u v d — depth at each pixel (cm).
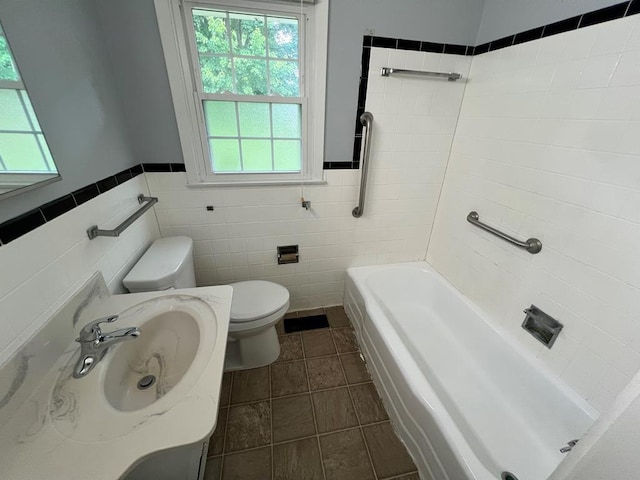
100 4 112
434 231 204
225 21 128
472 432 123
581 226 109
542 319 127
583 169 106
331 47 139
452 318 180
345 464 117
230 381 153
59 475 50
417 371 121
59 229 83
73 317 86
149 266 128
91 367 72
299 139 160
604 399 105
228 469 115
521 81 128
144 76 127
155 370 90
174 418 60
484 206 157
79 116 96
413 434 116
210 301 97
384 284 201
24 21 73
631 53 89
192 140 144
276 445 124
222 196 161
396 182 183
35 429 58
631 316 95
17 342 67
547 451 116
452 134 175
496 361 145
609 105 96
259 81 143
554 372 123
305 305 212
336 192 176
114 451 54
